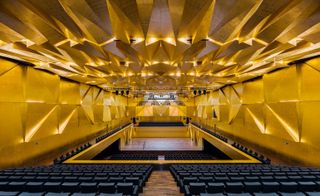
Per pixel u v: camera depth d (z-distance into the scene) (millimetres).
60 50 6223
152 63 8344
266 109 9812
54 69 8500
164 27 5145
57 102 9867
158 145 21141
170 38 5973
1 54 6238
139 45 6090
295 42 5574
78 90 12242
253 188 3787
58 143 10211
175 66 9109
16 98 7336
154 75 11125
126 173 5633
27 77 7734
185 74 10648
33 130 8180
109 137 14922
